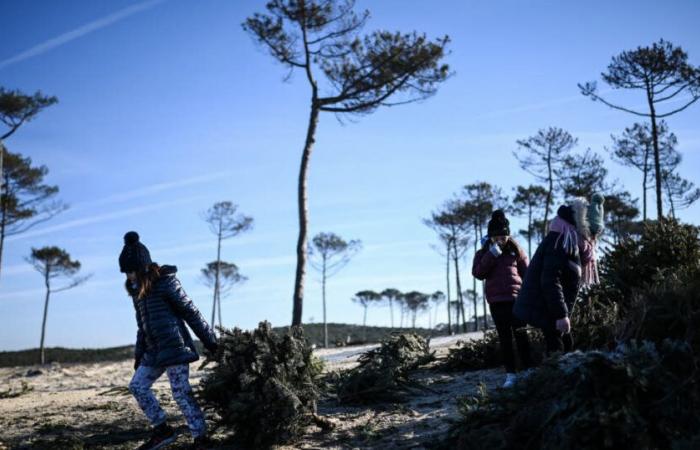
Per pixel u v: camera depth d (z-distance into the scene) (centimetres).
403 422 542
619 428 373
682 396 393
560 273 541
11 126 3409
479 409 451
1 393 1173
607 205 3700
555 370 423
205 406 514
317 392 524
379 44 1991
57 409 788
